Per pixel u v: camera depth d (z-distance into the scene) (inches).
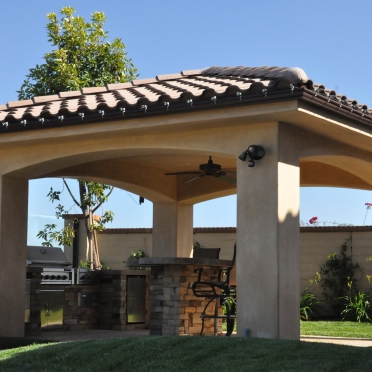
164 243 642.2
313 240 700.7
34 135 432.8
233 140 396.2
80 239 798.5
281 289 374.9
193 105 376.2
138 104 390.9
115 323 557.3
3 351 363.6
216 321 476.7
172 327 460.8
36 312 508.4
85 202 722.8
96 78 746.2
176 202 642.2
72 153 445.4
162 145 417.7
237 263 388.8
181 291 461.7
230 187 604.1
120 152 438.6
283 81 349.4
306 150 404.5
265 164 383.9
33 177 491.2
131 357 323.0
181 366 303.1
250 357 306.8
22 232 479.8
